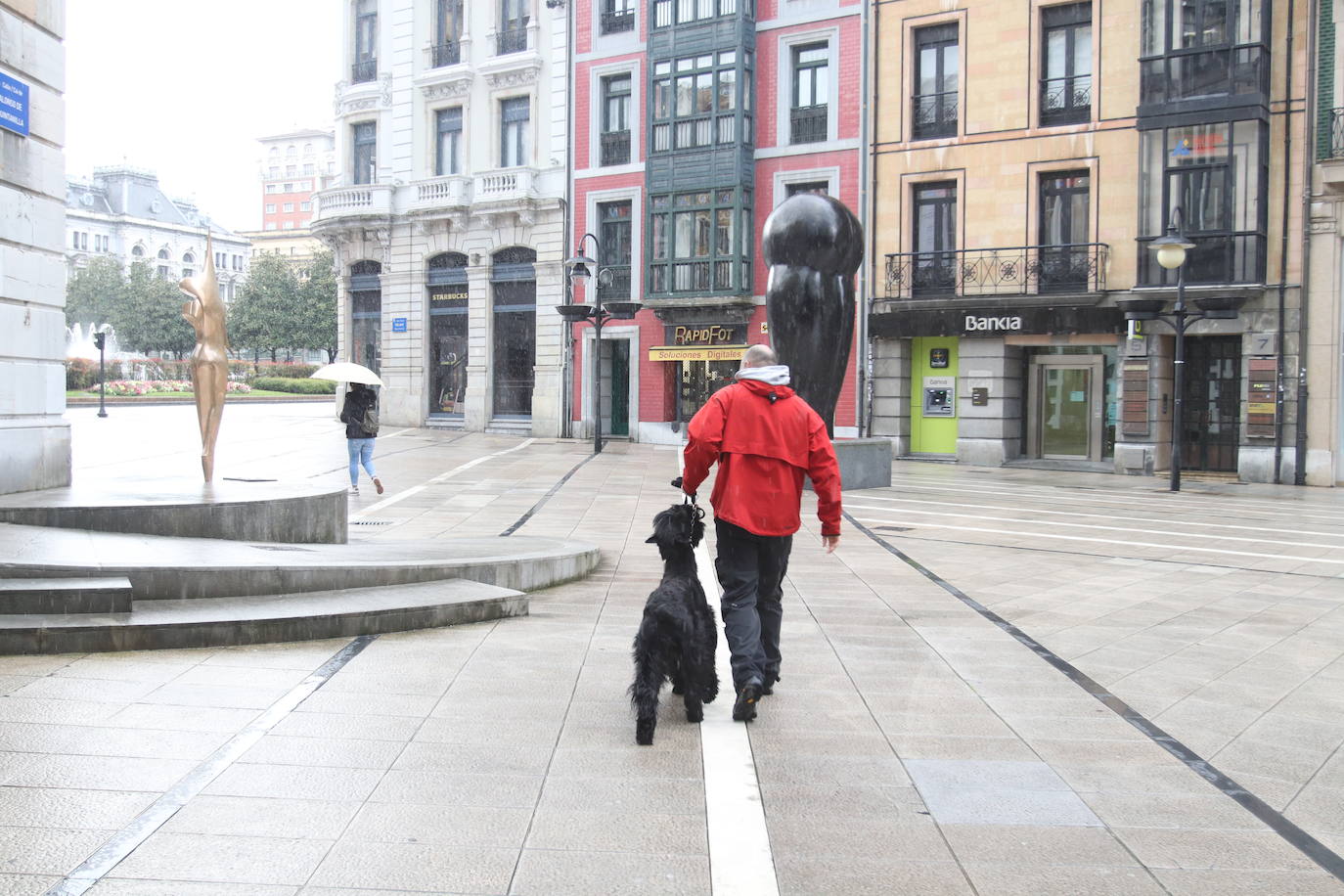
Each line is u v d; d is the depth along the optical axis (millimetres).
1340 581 9812
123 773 4227
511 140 33625
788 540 5449
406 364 35438
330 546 8977
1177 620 7918
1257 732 5188
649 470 21312
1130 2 24156
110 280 86125
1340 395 21875
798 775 4469
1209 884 3494
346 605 6926
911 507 15828
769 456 5266
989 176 25984
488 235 33469
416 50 34969
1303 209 22078
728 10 29031
